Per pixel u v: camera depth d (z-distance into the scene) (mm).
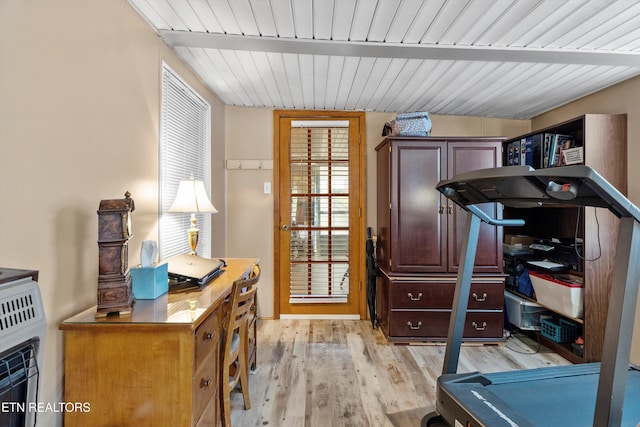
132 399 1237
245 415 1928
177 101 2369
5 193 1066
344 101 3289
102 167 1532
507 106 3369
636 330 2436
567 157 2693
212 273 1942
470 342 2932
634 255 1030
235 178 3543
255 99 3266
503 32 1966
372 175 3605
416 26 1911
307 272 3566
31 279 913
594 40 2049
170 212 2072
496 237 2922
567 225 2906
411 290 2926
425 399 2096
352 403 2051
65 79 1305
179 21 1895
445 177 2945
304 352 2768
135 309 1367
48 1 1220
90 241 1458
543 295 2865
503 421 1329
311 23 1892
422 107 3438
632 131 2533
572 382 1761
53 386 1257
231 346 1771
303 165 3557
